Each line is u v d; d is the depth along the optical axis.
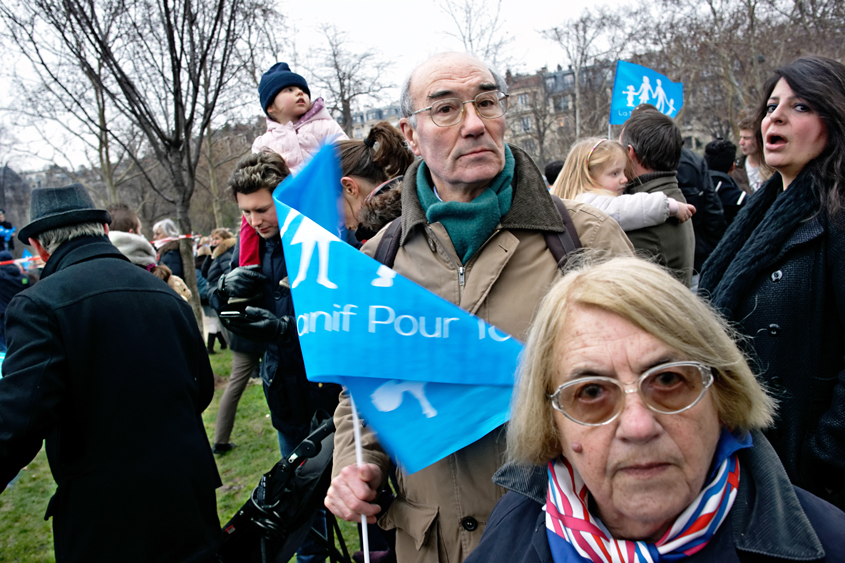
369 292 1.38
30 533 3.48
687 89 25.92
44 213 1.96
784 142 1.63
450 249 1.51
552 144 26.81
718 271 1.90
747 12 20.70
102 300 1.85
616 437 0.94
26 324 1.76
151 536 1.82
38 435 1.71
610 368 0.95
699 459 0.94
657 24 23.69
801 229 1.57
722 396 1.00
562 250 1.46
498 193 1.52
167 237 7.62
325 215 1.59
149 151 14.21
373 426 1.38
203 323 7.83
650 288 0.96
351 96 17.27
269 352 2.41
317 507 1.99
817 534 0.94
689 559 0.94
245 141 20.97
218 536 1.99
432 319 1.36
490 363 1.35
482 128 1.46
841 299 1.49
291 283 1.45
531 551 1.08
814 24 18.17
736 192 4.03
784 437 1.57
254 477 3.84
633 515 0.94
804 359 1.55
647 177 2.79
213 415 5.16
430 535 1.47
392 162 2.30
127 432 1.81
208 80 6.16
